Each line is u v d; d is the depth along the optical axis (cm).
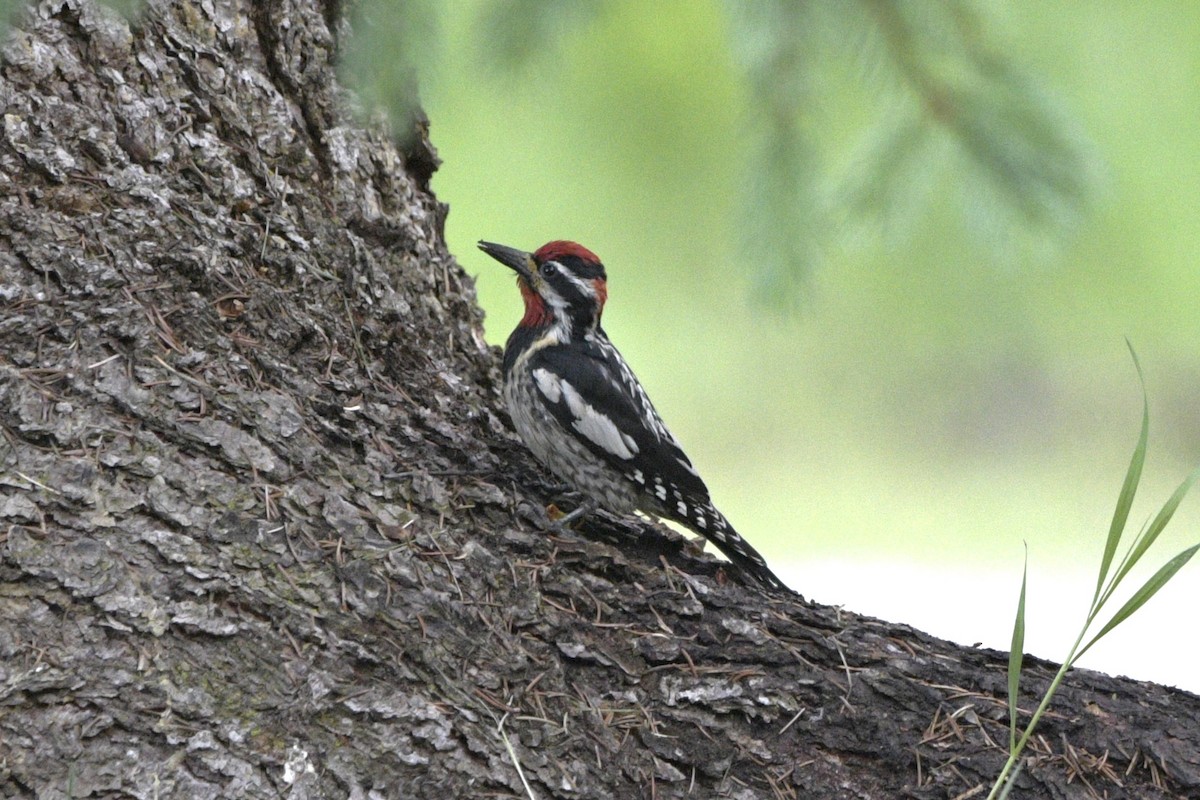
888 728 618
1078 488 2162
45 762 521
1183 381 2191
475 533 678
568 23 582
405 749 567
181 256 671
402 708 574
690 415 2183
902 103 627
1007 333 1364
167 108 709
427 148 866
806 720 619
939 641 680
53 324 614
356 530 627
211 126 733
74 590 548
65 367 605
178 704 543
